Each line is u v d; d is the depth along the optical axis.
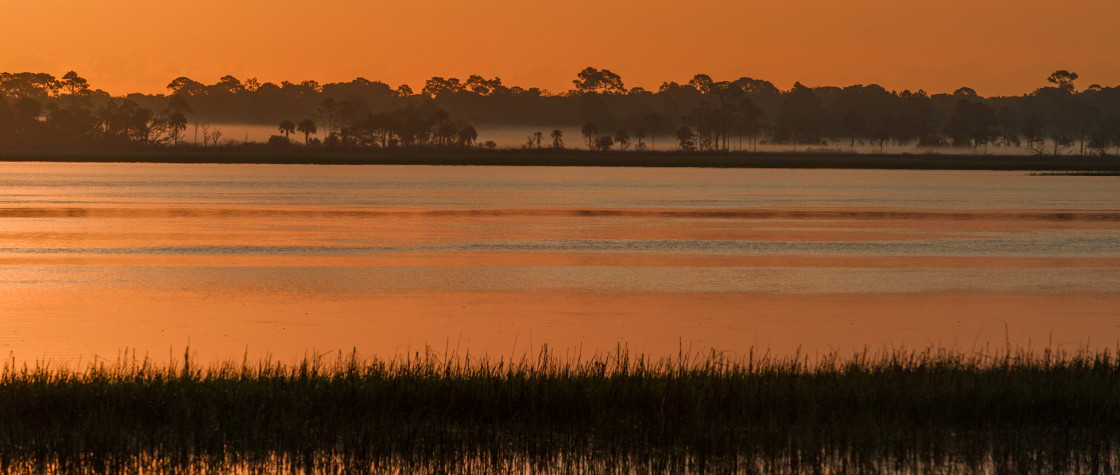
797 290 63.78
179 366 37.47
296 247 87.88
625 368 30.30
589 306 56.97
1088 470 23.75
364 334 47.53
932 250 89.00
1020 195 189.12
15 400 26.56
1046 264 78.81
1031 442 25.34
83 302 56.28
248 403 27.09
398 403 27.39
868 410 27.09
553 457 24.55
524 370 30.80
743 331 49.25
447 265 76.12
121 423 25.75
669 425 25.95
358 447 24.61
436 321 51.59
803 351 43.78
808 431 25.56
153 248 85.56
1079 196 185.38
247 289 62.47
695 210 140.62
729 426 26.20
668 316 53.56
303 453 24.45
